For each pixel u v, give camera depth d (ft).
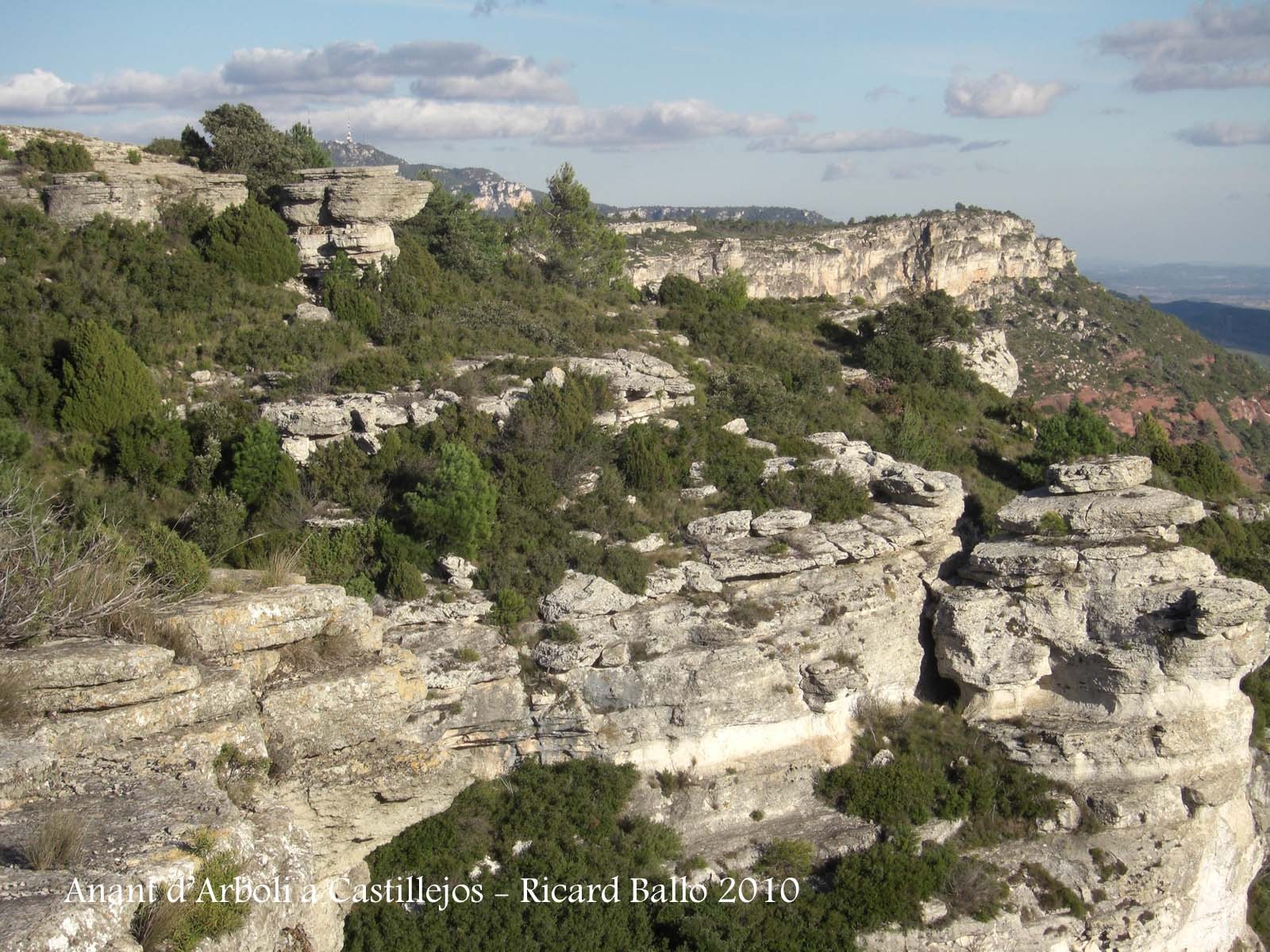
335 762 54.34
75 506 88.22
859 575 102.22
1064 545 101.35
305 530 94.73
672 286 195.00
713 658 91.15
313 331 128.98
